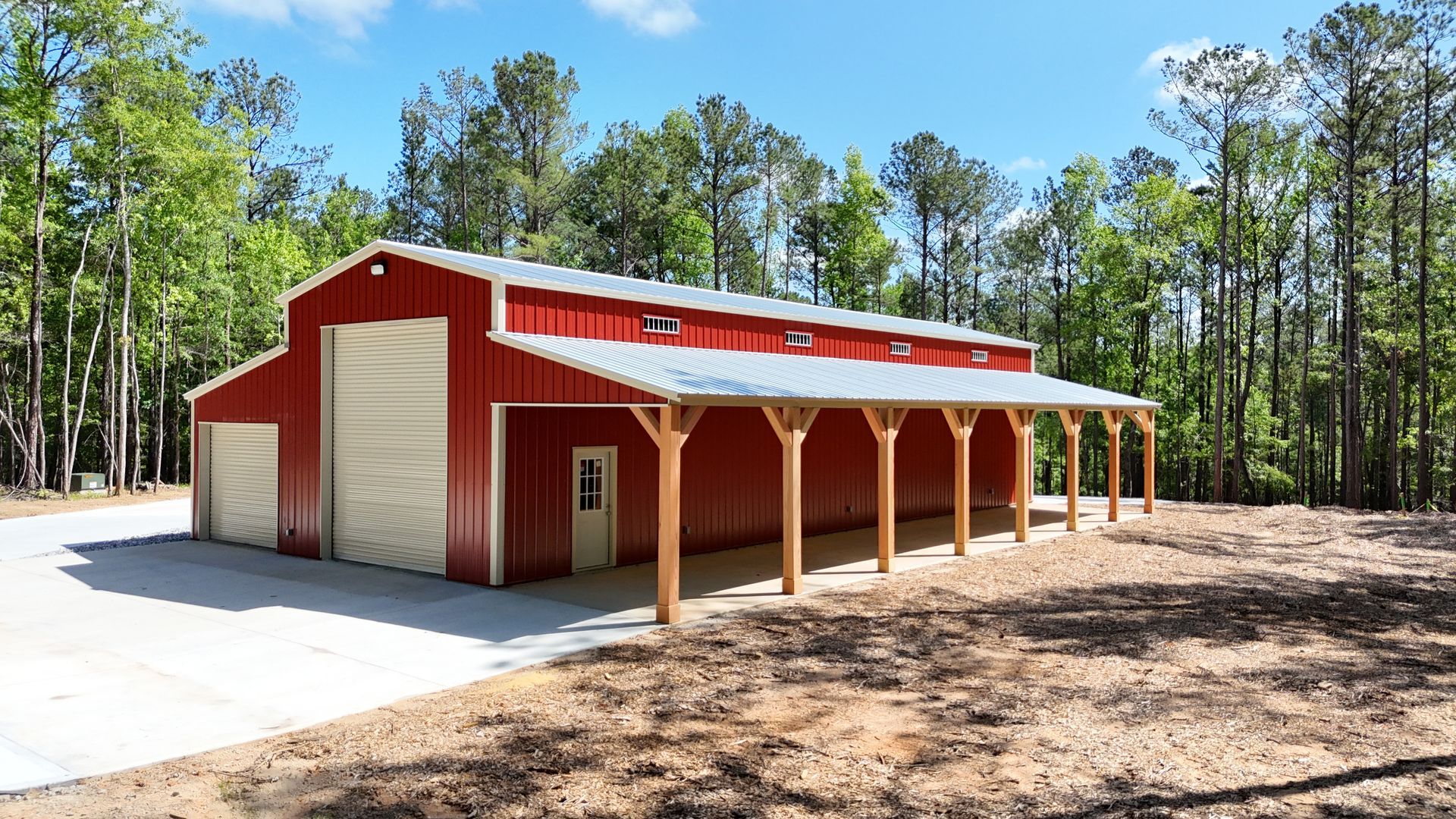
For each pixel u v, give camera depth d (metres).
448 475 11.80
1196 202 32.75
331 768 5.29
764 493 15.41
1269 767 5.39
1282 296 35.97
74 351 31.11
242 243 32.62
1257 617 9.94
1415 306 26.64
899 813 4.68
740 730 6.04
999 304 43.09
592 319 12.59
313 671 7.50
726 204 39.19
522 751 5.58
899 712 6.46
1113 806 4.78
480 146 34.91
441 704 6.59
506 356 11.07
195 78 26.84
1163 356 42.69
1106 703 6.72
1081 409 17.09
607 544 12.73
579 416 12.32
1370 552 15.10
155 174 25.27
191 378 35.38
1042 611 10.09
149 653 8.09
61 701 6.65
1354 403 26.08
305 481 13.74
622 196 36.91
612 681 7.20
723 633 8.87
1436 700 6.86
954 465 20.58
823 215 41.91
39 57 22.75
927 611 10.00
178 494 26.88
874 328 18.45
